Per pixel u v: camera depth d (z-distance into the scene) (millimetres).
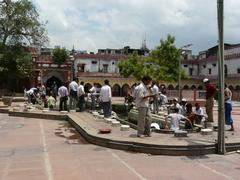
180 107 16391
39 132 14156
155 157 9336
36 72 62906
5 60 49031
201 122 14820
